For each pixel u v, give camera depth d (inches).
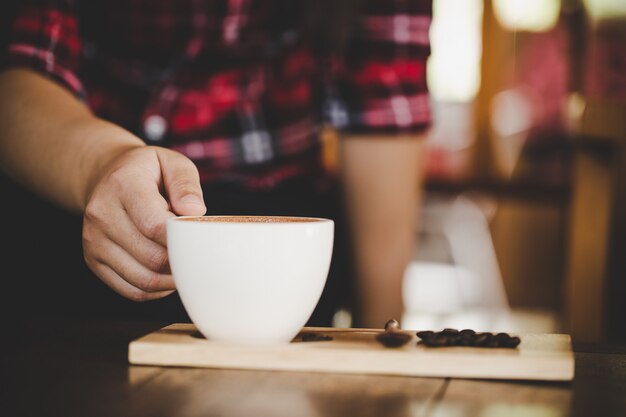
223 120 48.9
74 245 46.1
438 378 28.3
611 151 69.2
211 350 29.0
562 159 140.2
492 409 25.8
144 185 31.4
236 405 25.8
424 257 160.9
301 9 50.0
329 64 52.4
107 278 33.6
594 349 32.1
